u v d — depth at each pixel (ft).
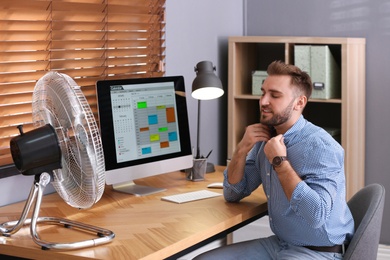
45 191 10.41
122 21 11.43
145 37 12.00
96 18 10.89
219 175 11.78
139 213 9.35
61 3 10.22
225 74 14.76
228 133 14.24
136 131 10.41
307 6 14.74
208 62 11.16
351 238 9.18
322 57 13.33
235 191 9.89
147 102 10.60
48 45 10.12
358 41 13.66
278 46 15.07
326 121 14.75
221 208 9.66
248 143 9.74
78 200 8.29
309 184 8.82
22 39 9.73
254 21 15.28
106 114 10.05
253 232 14.96
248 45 14.70
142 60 11.99
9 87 9.59
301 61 13.50
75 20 10.52
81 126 7.83
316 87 13.44
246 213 9.48
